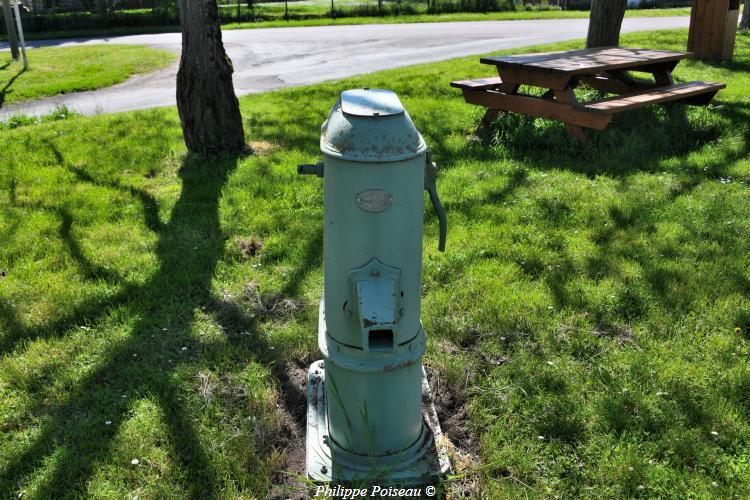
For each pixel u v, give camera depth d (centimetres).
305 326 390
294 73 1445
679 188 589
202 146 702
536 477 281
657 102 726
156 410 318
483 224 524
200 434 305
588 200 565
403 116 237
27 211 566
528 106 729
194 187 619
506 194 586
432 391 337
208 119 691
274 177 636
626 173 634
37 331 385
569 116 694
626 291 415
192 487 274
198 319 399
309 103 1016
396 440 278
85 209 567
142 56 1762
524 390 328
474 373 348
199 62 672
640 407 313
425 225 523
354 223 236
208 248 488
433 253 475
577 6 3241
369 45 1914
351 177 230
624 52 838
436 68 1360
